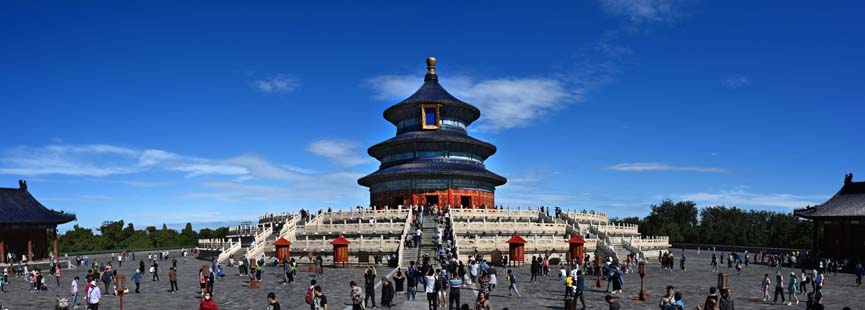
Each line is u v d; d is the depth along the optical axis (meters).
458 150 114.00
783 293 48.34
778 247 126.62
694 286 53.38
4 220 80.31
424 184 108.31
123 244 139.12
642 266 44.72
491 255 73.19
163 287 52.94
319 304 30.70
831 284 59.25
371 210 86.88
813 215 87.38
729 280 61.47
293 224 81.31
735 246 128.12
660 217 195.88
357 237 78.19
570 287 40.00
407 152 114.00
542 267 61.88
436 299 35.12
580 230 81.69
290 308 39.69
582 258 72.81
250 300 43.47
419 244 70.94
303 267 69.50
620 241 86.75
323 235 79.56
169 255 113.12
